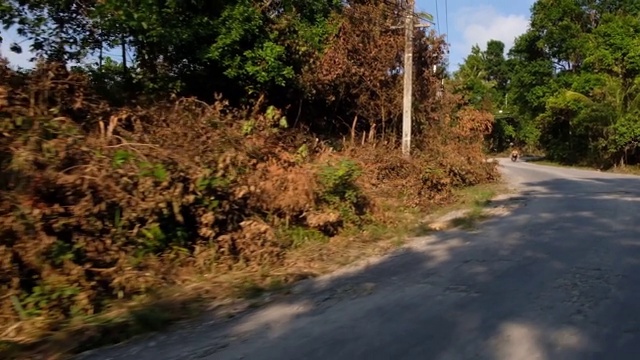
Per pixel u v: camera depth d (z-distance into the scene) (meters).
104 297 6.74
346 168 11.55
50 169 7.20
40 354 5.18
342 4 18.67
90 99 9.89
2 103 7.88
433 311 5.83
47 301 6.20
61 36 12.86
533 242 9.41
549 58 53.44
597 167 41.44
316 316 5.91
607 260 7.90
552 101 44.69
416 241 10.45
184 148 8.84
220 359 4.77
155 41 12.81
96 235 7.18
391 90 20.03
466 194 17.97
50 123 7.90
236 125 10.91
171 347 5.18
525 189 20.03
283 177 10.43
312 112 19.47
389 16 19.88
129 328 5.69
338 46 18.33
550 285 6.67
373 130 19.92
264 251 8.83
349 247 9.95
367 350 4.80
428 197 16.09
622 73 42.69
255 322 5.83
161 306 6.43
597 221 11.45
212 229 8.66
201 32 13.20
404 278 7.44
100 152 7.91
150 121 10.02
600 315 5.55
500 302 6.05
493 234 10.53
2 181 6.95
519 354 4.63
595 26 51.84
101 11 11.68
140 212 7.66
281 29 15.23
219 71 14.49
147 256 7.68
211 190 8.63
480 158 22.88
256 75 14.20
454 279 7.18
